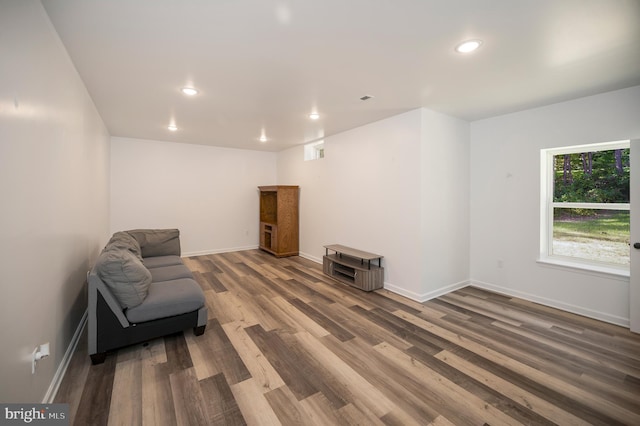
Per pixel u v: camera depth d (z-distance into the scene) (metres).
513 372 2.06
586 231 3.21
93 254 3.36
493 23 1.73
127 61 2.22
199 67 2.33
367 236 4.21
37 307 1.56
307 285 4.05
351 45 1.99
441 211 3.65
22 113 1.37
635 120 2.70
